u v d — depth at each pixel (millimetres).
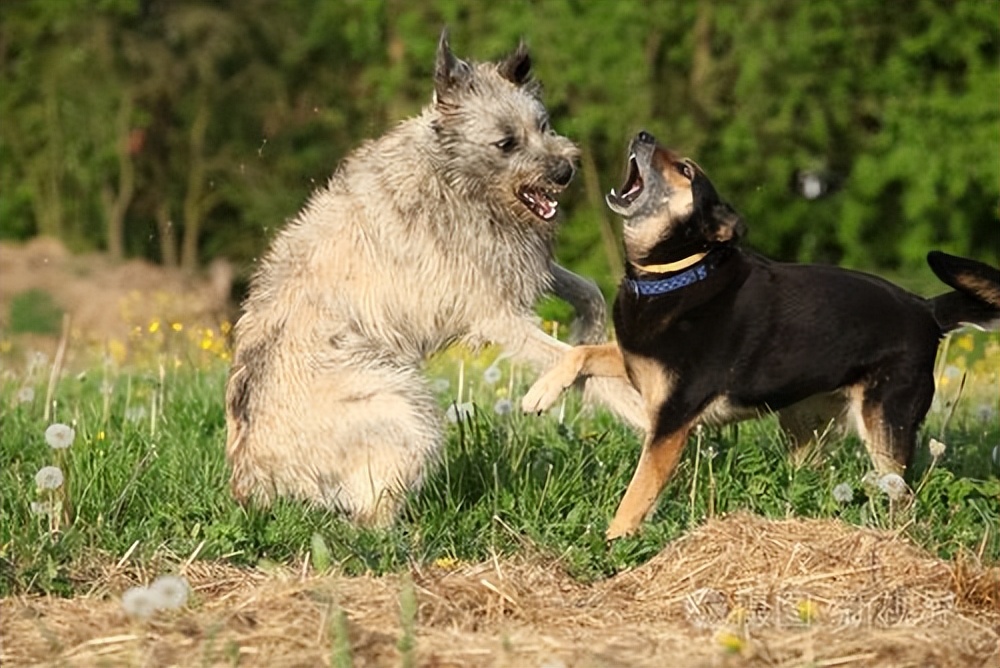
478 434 12117
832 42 34656
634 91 34312
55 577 9273
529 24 34906
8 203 40750
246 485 11531
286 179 38875
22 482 11344
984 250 35219
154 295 31891
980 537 10414
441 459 11492
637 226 11203
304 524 10703
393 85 36750
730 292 11141
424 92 36625
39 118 40406
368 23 37406
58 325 30844
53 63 39875
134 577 9508
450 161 11992
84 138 39656
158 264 39375
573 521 10836
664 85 35062
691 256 11094
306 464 11445
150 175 40125
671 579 9383
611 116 34344
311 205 12203
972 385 18000
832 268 11461
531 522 10844
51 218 40250
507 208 12180
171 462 11852
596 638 8133
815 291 11219
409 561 9633
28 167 40594
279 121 39344
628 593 9375
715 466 11656
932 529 10609
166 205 39719
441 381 14172
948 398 15969
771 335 11102
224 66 39625
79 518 10516
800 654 7855
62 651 7906
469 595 8812
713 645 7945
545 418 13273
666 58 35094
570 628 8492
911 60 34906
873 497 10805
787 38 34344
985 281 11180
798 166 34469
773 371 11125
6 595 9125
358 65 38812
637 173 11359
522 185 12117
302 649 7809
